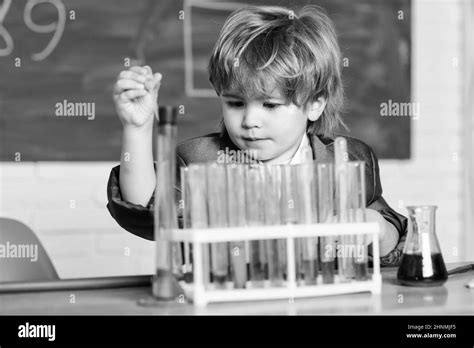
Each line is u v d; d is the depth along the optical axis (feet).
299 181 2.88
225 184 2.80
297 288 2.81
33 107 7.01
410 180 8.30
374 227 2.95
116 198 3.57
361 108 8.12
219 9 7.57
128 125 3.54
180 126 7.43
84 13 7.18
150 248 7.35
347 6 8.06
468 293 3.01
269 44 3.96
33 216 7.01
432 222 3.23
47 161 7.06
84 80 7.17
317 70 4.13
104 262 7.22
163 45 7.42
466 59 8.55
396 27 8.27
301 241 2.88
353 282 2.94
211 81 4.33
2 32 6.92
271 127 3.95
